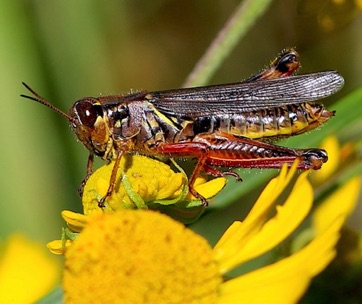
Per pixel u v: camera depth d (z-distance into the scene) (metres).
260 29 0.20
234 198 0.16
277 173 0.16
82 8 0.17
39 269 0.14
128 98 0.16
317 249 0.14
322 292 0.16
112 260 0.14
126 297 0.14
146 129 0.16
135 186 0.15
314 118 0.16
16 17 0.16
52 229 0.15
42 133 0.16
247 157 0.16
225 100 0.16
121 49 0.21
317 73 0.16
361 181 0.17
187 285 0.14
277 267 0.14
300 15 0.18
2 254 0.14
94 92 0.17
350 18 0.18
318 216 0.16
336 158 0.17
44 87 0.17
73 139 0.17
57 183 0.16
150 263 0.14
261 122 0.16
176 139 0.16
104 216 0.14
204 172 0.16
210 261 0.14
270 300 0.14
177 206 0.15
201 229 0.19
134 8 0.21
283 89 0.16
